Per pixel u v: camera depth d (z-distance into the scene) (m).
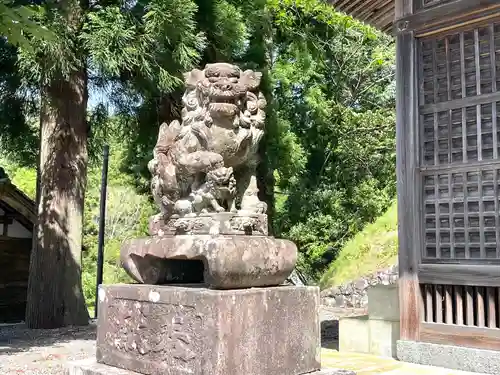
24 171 24.34
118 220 21.05
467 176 5.56
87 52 8.04
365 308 12.51
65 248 9.20
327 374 3.32
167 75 8.15
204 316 2.93
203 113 3.39
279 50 15.99
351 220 16.81
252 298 3.03
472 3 5.56
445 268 5.62
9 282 10.95
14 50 9.31
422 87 6.01
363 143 16.80
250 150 3.47
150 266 3.56
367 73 18.22
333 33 17.09
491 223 5.36
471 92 5.62
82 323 9.30
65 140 9.34
